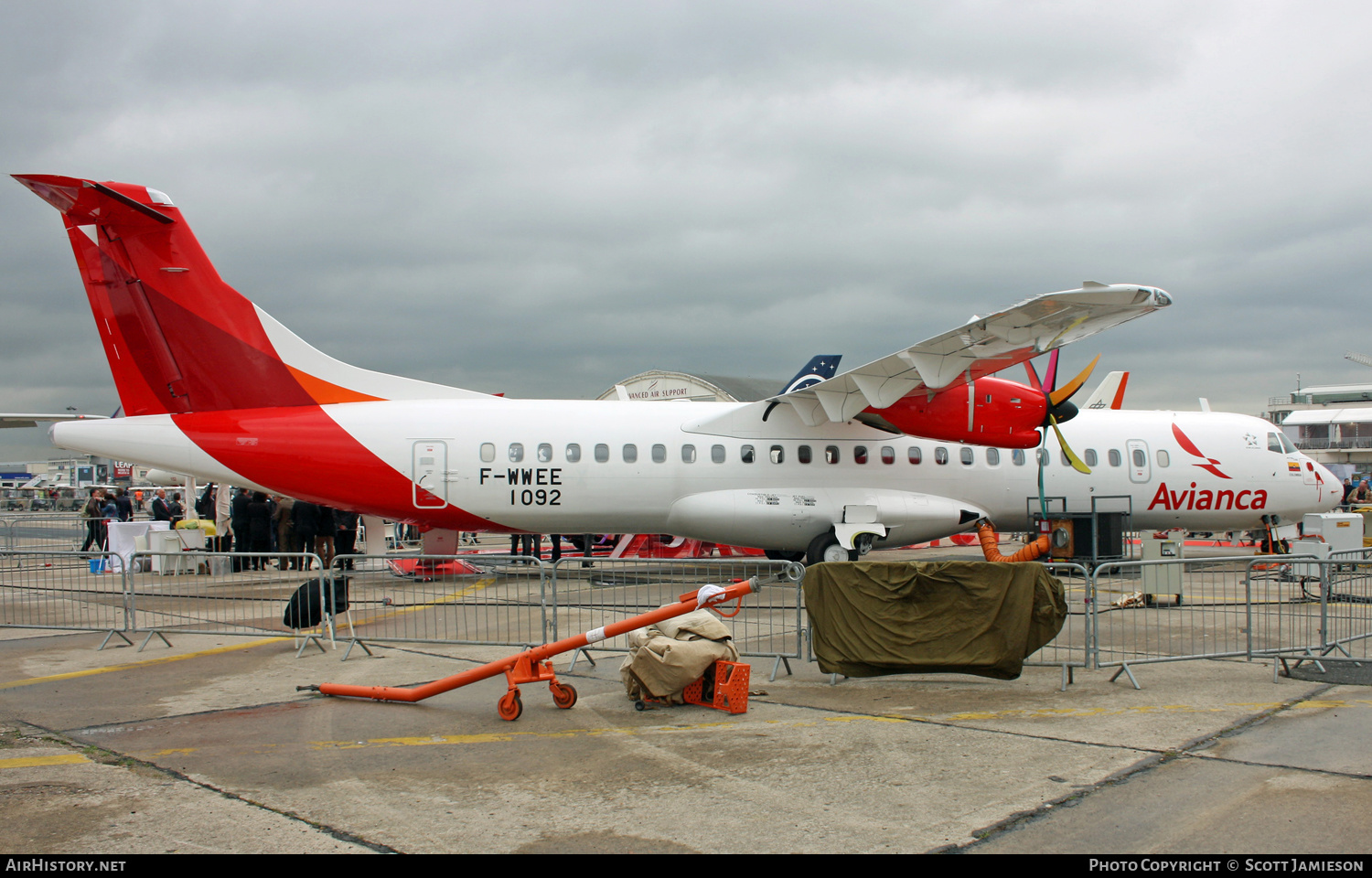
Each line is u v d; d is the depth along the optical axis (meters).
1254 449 17.16
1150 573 9.89
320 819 4.60
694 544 20.41
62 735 6.22
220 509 22.28
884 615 7.55
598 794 4.97
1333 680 7.71
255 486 13.83
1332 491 17.69
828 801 4.83
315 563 9.42
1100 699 7.09
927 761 5.52
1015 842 4.24
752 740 6.01
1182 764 5.40
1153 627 10.47
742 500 14.67
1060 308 11.34
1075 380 14.24
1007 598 7.36
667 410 15.20
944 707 6.87
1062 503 16.38
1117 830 4.37
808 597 7.76
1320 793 4.87
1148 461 16.69
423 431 14.13
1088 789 4.96
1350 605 9.69
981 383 14.13
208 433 13.41
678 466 14.66
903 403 13.90
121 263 13.29
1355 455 59.34
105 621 11.67
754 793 4.97
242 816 4.66
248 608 12.48
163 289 13.35
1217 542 24.11
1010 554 17.28
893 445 15.52
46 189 12.05
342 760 5.62
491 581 14.78
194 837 4.37
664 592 12.87
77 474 77.81
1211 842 4.22
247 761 5.61
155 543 18.94
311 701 7.19
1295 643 9.43
